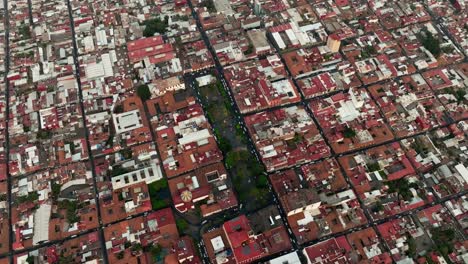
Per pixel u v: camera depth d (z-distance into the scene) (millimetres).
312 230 198000
